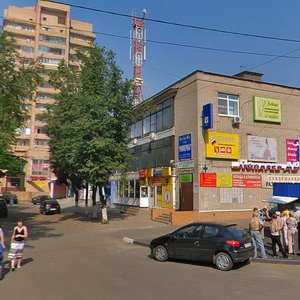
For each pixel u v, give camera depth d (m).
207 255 12.70
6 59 18.48
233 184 27.69
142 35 58.69
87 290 9.18
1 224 28.19
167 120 31.38
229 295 8.91
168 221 26.14
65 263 12.97
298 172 30.62
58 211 39.41
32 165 77.50
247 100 29.20
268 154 29.50
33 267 12.17
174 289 9.42
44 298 8.44
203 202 26.42
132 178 37.03
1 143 18.38
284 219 15.34
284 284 10.23
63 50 85.50
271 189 29.16
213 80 27.98
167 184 30.50
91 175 25.84
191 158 27.53
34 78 19.83
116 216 32.00
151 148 33.75
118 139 27.73
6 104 18.19
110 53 27.94
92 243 18.55
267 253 15.27
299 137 31.23
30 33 83.50
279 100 30.48
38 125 78.38
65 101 29.64
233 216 27.20
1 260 10.68
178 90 29.80
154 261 13.85
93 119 26.05
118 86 27.97
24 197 73.38
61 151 29.38
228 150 27.73
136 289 9.34
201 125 27.14
